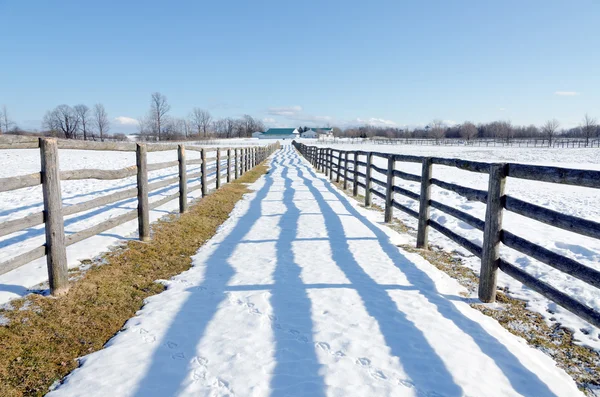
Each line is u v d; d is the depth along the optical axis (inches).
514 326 125.9
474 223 155.3
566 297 105.9
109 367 98.1
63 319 121.0
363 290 149.5
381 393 87.8
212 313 129.0
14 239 201.6
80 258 167.9
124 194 185.5
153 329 118.2
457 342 110.9
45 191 129.6
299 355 103.7
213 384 91.2
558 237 242.4
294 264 181.6
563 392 89.6
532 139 3846.0
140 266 173.6
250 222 275.3
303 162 1055.0
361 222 275.0
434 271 174.2
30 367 98.3
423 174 211.6
